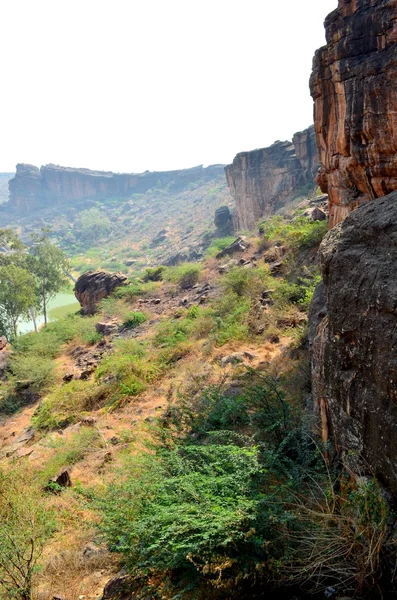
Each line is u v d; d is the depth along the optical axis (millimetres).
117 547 3816
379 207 4012
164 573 3695
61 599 4297
